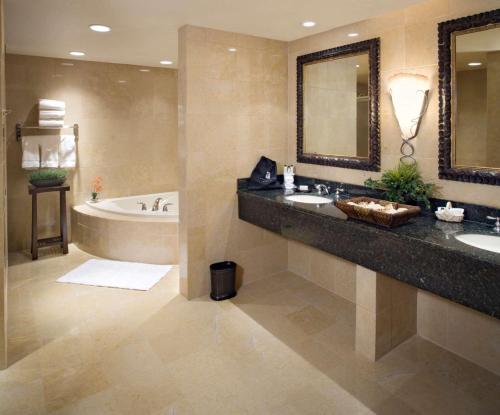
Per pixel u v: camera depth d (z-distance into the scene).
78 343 2.67
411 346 2.62
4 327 2.34
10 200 4.56
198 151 3.22
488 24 2.14
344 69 3.06
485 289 1.71
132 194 5.27
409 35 2.57
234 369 2.38
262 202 3.15
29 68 4.43
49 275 3.90
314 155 3.43
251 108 3.46
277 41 3.53
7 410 2.03
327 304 3.27
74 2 2.49
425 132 2.54
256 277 3.79
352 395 2.14
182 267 3.41
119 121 5.05
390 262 2.15
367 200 2.64
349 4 2.51
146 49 3.97
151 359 2.49
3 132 2.37
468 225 2.25
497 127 2.16
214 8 2.60
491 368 2.35
